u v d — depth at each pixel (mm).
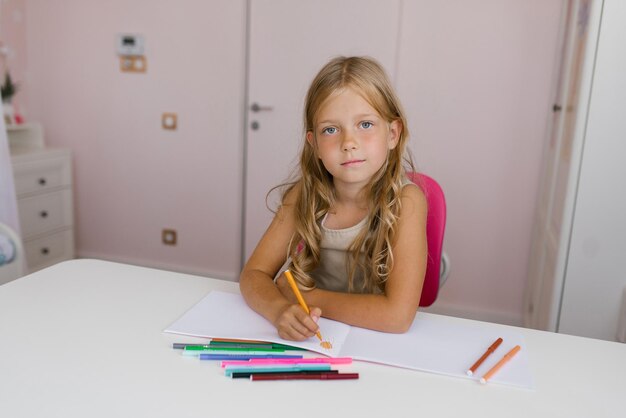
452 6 2666
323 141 1038
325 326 985
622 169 1735
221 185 3193
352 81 1005
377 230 1107
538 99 2633
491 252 2820
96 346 877
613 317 1821
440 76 2734
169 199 3307
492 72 2668
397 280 1037
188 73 3117
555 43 2570
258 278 1106
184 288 1145
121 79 3250
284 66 2953
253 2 2939
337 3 2812
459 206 2822
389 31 2762
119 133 3320
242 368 821
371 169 1031
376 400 762
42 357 833
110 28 3209
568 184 1783
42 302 1038
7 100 3109
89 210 3479
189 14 3055
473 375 837
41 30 3336
